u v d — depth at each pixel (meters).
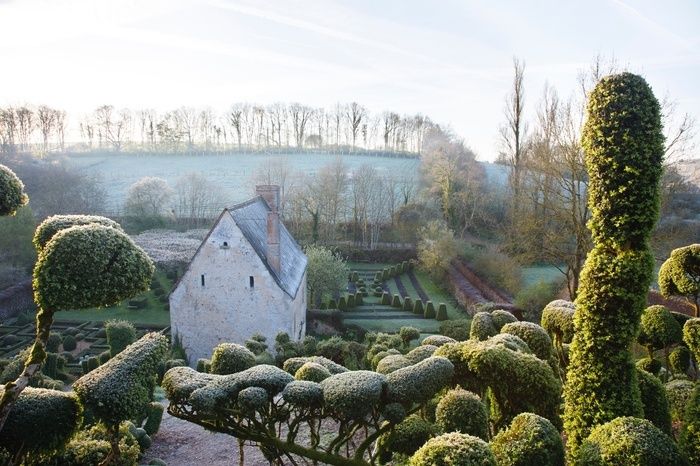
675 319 12.64
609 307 7.52
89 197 53.91
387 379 8.60
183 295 25.88
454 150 57.94
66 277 7.27
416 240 50.81
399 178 68.50
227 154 91.81
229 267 25.42
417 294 40.81
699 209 32.28
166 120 99.75
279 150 94.94
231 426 9.03
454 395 8.57
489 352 8.66
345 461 8.94
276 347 22.69
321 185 53.47
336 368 11.79
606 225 7.55
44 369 21.33
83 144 98.12
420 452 6.07
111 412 7.85
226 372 10.94
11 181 9.26
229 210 25.25
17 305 36.00
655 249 22.91
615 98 7.31
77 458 8.21
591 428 7.48
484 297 33.69
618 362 7.52
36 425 7.48
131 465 8.59
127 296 8.00
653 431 6.43
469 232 50.53
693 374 12.89
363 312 35.34
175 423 16.77
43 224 8.82
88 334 30.47
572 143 23.23
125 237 8.16
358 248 52.06
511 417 8.88
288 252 31.12
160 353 8.98
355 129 98.75
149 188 55.44
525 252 29.25
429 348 11.17
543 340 11.41
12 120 78.50
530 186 33.12
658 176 7.31
